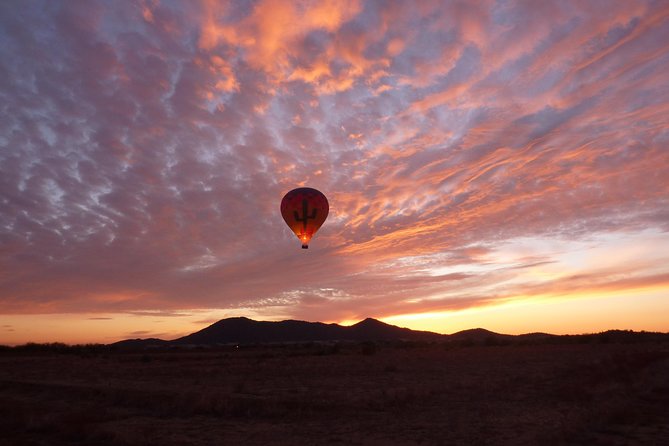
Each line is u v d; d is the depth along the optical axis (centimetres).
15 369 3509
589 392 1862
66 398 2034
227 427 1405
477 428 1333
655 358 3041
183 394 1928
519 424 1373
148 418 1561
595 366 2748
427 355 4797
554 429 1266
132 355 5722
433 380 2545
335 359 4466
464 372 2944
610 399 1686
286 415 1557
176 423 1473
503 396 1881
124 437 1246
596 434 1206
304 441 1230
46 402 1936
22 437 1266
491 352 5003
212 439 1251
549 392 1958
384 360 4166
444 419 1470
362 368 3319
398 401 1766
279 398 1858
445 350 5850
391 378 2688
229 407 1633
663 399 1706
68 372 3238
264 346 8856
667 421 1335
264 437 1274
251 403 1714
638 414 1408
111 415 1582
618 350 4488
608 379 2234
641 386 1972
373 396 1922
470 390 2059
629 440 1137
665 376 2267
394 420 1472
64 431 1297
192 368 3516
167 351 7138
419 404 1739
